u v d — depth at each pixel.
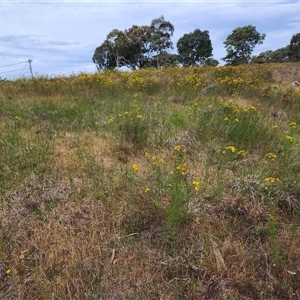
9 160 3.37
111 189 2.86
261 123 4.03
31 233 2.36
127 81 7.83
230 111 4.51
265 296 1.88
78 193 2.84
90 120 4.96
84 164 3.35
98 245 2.23
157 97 6.67
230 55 31.06
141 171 3.26
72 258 2.09
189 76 7.96
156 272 2.03
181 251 2.17
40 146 3.77
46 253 2.15
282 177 2.91
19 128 4.52
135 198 2.66
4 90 7.67
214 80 8.09
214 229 2.36
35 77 9.81
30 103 6.23
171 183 2.73
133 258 2.15
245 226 2.41
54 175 3.12
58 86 7.81
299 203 2.59
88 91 7.32
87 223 2.47
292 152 3.39
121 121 4.63
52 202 2.72
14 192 2.78
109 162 3.49
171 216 2.26
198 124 4.25
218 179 2.89
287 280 1.96
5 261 2.10
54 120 5.05
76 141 4.10
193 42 30.67
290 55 36.38
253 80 7.75
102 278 1.98
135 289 1.93
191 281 1.96
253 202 2.62
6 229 2.35
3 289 1.93
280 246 2.16
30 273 2.02
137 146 3.86
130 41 25.84
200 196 2.66
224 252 2.15
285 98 5.84
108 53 26.86
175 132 4.23
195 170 3.21
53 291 1.88
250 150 3.62
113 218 2.49
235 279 1.96
